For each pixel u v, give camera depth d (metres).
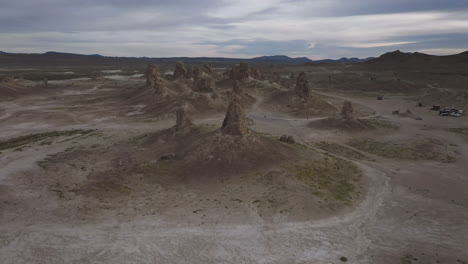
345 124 95.06
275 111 126.12
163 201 44.84
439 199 46.28
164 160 60.66
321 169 56.69
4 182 51.50
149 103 133.62
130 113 118.69
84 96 170.75
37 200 44.94
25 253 32.22
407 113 120.44
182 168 56.91
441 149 73.88
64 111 124.12
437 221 39.59
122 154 66.94
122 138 79.50
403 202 45.19
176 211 41.66
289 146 68.38
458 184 52.06
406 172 58.16
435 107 130.62
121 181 52.28
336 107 134.38
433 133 89.69
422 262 31.00
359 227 38.00
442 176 55.91
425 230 37.34
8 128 99.81
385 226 38.28
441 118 113.38
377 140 83.62
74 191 48.28
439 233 36.62
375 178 54.25
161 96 137.62
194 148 63.31
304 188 48.06
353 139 85.19
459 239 35.25
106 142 76.12
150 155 65.19
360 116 118.19
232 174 54.03
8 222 38.53
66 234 35.88
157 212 41.41
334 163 60.72
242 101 135.75
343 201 44.66
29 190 48.56
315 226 38.00
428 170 59.28
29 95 171.00
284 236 35.72
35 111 124.56
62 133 88.75
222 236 35.66
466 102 145.62
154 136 76.75
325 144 79.44
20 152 68.44
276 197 45.03
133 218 39.78
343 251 32.94
